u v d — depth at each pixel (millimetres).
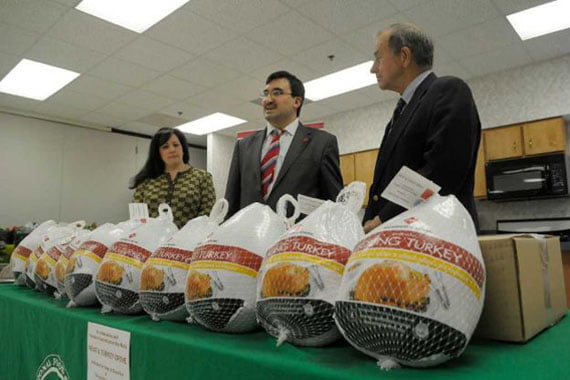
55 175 5852
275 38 3652
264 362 486
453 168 999
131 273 796
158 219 904
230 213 1614
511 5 3186
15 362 1024
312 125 1668
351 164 5355
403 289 450
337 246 564
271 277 565
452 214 519
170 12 3262
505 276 582
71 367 801
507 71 4355
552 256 748
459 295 456
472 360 498
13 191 5461
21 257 1338
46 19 3344
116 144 6527
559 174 3768
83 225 1370
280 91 1578
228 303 621
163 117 5840
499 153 4184
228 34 3586
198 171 1855
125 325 717
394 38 1269
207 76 4445
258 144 1627
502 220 4309
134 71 4316
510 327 574
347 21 3379
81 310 886
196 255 678
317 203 799
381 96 5082
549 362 486
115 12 3273
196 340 596
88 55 3961
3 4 3141
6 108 5406
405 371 453
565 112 3963
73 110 5559
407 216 521
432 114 1091
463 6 3191
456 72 4387
